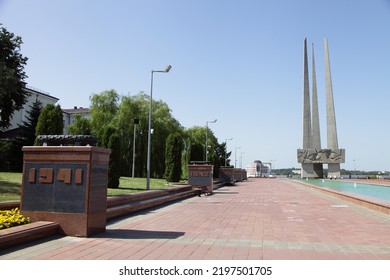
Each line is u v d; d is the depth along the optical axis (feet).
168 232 29.22
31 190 26.73
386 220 39.19
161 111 142.31
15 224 24.36
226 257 20.77
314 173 245.65
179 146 100.01
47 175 26.55
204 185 83.56
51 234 25.46
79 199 25.89
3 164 105.50
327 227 33.68
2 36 97.14
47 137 27.73
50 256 19.98
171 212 44.62
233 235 28.50
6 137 152.87
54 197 26.27
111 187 61.31
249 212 46.09
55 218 26.04
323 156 240.12
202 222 35.96
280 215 43.14
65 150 26.45
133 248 22.67
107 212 35.65
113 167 61.57
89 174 25.96
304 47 253.03
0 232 21.63
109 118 138.51
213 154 164.04
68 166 26.32
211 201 63.46
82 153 26.18
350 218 40.86
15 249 21.16
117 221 35.45
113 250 21.97
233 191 98.94
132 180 88.74
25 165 27.09
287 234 29.40
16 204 30.53
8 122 107.45
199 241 25.52
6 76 80.33
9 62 99.35
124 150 132.36
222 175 142.41
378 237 28.37
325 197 76.07
